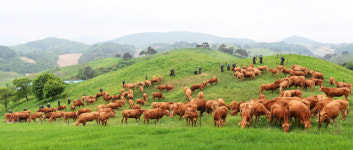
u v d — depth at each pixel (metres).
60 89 53.56
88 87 57.81
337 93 18.98
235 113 17.80
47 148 10.16
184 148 8.63
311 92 23.67
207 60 60.97
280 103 13.89
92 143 10.36
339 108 12.49
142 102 30.72
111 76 64.38
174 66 56.53
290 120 13.38
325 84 28.25
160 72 52.41
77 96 51.03
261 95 21.75
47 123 24.78
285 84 24.17
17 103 68.19
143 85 40.28
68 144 10.43
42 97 58.25
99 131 13.70
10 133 15.71
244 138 9.57
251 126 13.53
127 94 36.41
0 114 60.75
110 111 24.36
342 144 7.91
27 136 13.84
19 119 28.58
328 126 11.73
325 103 13.14
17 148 10.29
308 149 7.56
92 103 38.25
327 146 7.74
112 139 10.92
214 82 35.88
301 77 25.38
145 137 11.13
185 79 42.84
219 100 20.19
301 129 11.82
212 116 18.06
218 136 10.23
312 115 13.58
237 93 27.00
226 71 43.38
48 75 59.97
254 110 14.08
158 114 18.44
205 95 28.38
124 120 21.77
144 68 61.91
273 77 32.53
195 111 15.02
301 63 41.62
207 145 8.83
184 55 69.81
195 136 10.58
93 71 156.50
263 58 50.06
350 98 20.44
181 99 30.09
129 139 10.80
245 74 33.94
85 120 19.38
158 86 37.06
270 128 12.40
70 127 17.55
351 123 12.23
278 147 7.97
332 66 45.84
